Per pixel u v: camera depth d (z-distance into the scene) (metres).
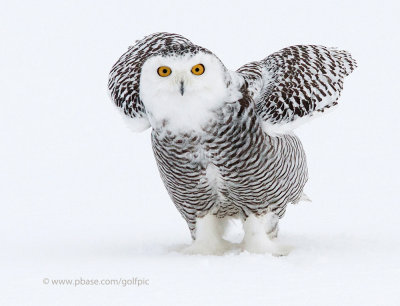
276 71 12.12
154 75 11.38
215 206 12.66
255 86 11.95
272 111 11.72
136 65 12.73
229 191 12.30
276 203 12.52
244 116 11.60
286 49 12.52
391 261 11.83
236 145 11.69
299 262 11.76
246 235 12.70
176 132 11.62
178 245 13.41
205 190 12.27
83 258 12.51
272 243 12.70
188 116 11.48
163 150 11.92
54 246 13.75
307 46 12.56
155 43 13.07
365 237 13.98
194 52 11.25
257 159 11.84
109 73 13.02
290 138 12.43
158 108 11.55
